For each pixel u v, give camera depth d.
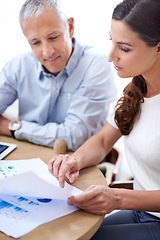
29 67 1.45
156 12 0.80
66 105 1.46
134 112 1.06
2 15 2.20
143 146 1.02
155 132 0.99
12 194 0.84
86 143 1.18
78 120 1.33
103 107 1.41
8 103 1.54
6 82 1.49
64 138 1.28
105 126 1.23
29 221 0.76
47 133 1.27
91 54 1.42
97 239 0.95
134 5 0.81
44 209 0.82
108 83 1.42
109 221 1.12
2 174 0.96
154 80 0.98
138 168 1.10
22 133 1.30
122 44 0.87
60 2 1.18
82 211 0.83
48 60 1.27
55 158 1.01
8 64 1.49
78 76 1.41
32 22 1.15
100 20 1.90
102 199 0.82
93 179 1.00
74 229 0.75
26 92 1.49
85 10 1.91
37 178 0.72
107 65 1.42
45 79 1.44
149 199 0.90
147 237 0.96
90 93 1.38
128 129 1.08
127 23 0.82
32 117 1.53
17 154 1.16
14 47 2.27
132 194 0.89
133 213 1.16
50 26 1.16
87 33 1.96
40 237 0.71
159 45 0.86
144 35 0.82
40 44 1.22
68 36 1.28
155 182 1.05
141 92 1.04
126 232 0.97
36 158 1.11
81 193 0.84
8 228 0.73
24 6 1.16
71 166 0.97
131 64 0.89
